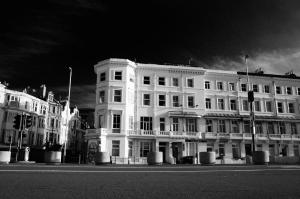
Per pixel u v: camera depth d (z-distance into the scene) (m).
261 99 51.75
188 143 46.22
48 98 64.38
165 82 48.22
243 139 47.59
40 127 60.75
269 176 11.34
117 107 43.97
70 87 45.72
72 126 76.06
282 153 49.41
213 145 47.19
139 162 42.88
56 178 9.61
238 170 14.75
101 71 46.31
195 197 6.13
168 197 6.09
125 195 6.31
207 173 12.59
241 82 51.56
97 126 44.59
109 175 11.12
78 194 6.38
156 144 44.66
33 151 38.69
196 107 47.94
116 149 42.84
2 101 52.41
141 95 46.75
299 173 13.04
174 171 13.67
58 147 41.59
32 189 7.02
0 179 9.01
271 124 50.88
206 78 50.38
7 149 48.62
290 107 52.94
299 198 6.08
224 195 6.43
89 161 39.53
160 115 46.59
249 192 6.91
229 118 47.94
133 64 46.75
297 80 53.88
